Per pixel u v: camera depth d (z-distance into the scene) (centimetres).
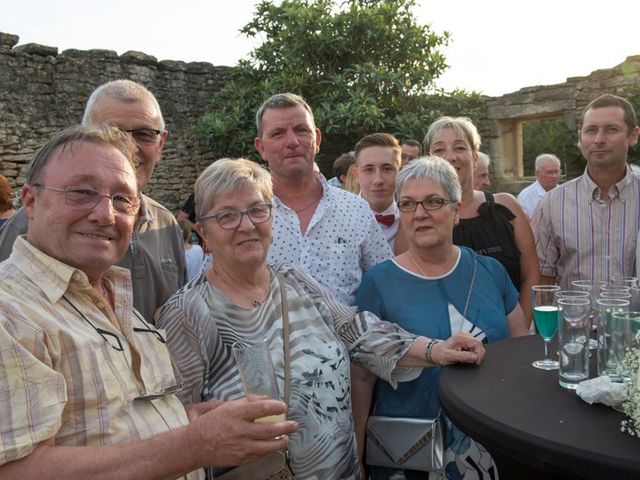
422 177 250
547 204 360
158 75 1031
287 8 1045
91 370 141
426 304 249
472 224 324
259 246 205
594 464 143
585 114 344
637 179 339
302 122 292
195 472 168
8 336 128
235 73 1095
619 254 337
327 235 291
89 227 150
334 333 219
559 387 192
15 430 125
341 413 208
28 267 147
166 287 247
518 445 158
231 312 200
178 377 182
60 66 921
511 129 1235
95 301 155
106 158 155
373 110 959
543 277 366
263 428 142
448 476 228
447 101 1118
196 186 211
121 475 133
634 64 1071
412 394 237
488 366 213
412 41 1042
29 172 155
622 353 189
